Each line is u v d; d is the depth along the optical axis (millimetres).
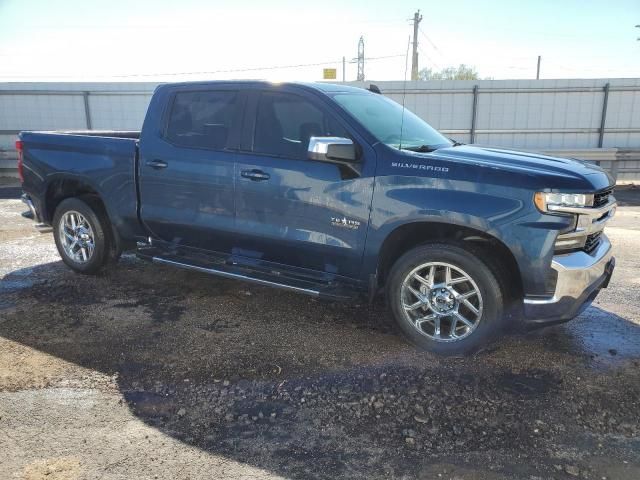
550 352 3957
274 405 3262
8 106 15828
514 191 3494
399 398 3332
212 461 2744
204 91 4688
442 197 3660
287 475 2646
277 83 4379
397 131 4344
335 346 4062
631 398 3340
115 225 5277
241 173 4395
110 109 15820
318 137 3908
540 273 3486
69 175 5398
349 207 3980
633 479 2617
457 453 2816
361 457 2785
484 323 3699
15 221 8883
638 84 14359
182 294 5184
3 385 3471
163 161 4801
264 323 4500
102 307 4840
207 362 3805
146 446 2861
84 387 3463
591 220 3553
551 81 14602
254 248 4539
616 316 4676
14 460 2729
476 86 14789
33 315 4648
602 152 14172
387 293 4047
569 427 3045
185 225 4805
